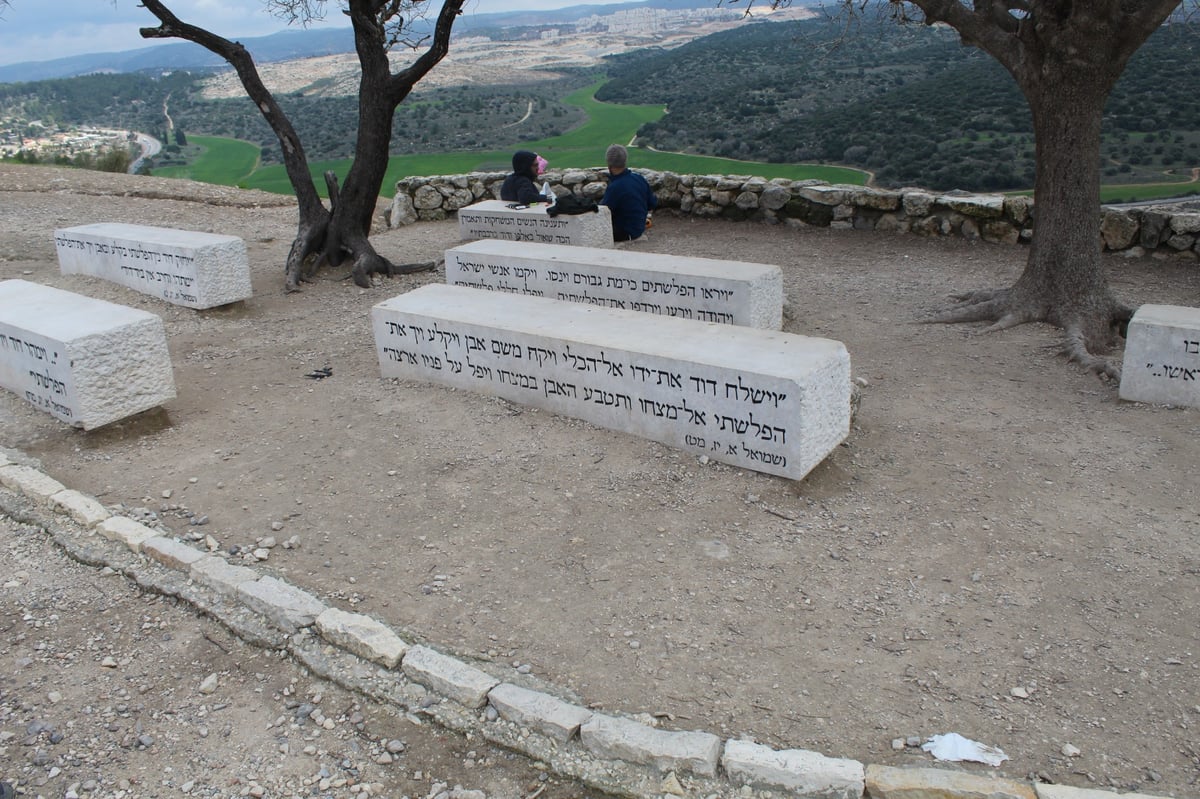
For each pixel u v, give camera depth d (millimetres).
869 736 3225
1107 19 7008
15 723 3434
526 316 6270
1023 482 5113
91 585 4332
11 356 6223
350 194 10617
